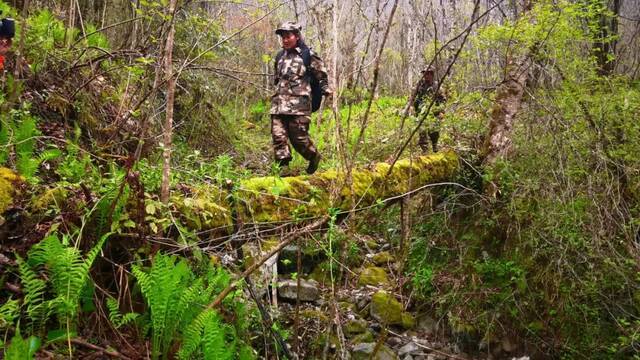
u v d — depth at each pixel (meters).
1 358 2.12
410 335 5.25
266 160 7.44
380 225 6.65
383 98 10.70
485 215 5.78
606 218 4.58
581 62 4.83
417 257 6.04
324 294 5.23
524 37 4.77
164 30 3.68
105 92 4.92
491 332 5.16
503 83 5.68
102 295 2.75
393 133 6.94
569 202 4.69
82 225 2.55
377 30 3.27
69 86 4.48
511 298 5.18
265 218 3.61
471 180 6.07
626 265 4.50
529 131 5.30
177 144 5.69
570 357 4.70
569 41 4.98
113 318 2.50
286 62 4.89
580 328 4.77
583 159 4.88
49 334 2.33
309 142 4.97
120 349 2.60
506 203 5.53
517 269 5.16
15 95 3.27
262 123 10.33
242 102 10.83
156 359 2.56
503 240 5.63
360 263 5.97
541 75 5.46
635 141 4.65
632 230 4.64
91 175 3.04
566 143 4.84
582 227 4.74
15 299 2.45
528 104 5.45
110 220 2.68
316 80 5.05
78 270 2.34
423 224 6.26
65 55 4.73
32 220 2.58
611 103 4.65
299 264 3.49
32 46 4.36
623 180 4.81
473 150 6.20
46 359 2.24
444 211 5.82
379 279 5.78
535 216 5.25
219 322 2.82
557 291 4.93
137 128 4.52
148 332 2.79
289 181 3.96
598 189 4.70
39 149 3.60
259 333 3.46
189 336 2.47
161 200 3.01
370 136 7.31
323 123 8.40
